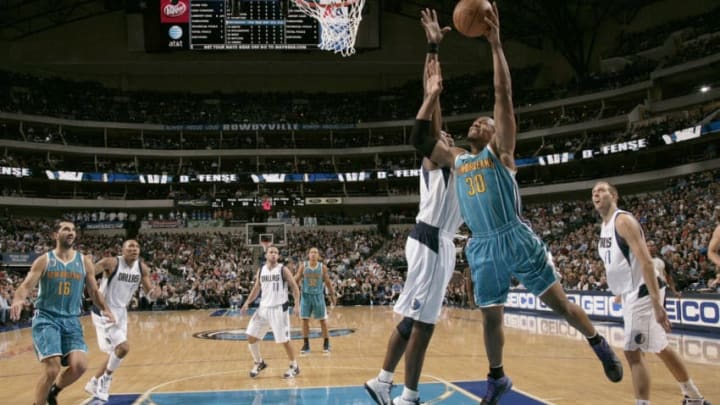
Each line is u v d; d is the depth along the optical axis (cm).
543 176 3762
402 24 4047
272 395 682
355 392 690
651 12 3547
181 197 3841
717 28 3042
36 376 891
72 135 3922
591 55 3819
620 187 3369
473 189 387
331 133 4069
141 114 3969
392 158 4153
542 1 3503
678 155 3178
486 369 851
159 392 715
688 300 1312
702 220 2217
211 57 3984
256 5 3048
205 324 1886
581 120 3566
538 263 376
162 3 3070
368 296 2895
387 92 4184
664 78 3191
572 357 973
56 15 3869
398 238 3709
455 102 4012
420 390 685
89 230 3628
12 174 3366
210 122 3981
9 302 2036
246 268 3262
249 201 3766
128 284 695
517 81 3994
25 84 3784
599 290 1658
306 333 1102
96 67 3962
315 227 3850
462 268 2572
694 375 777
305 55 4028
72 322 589
